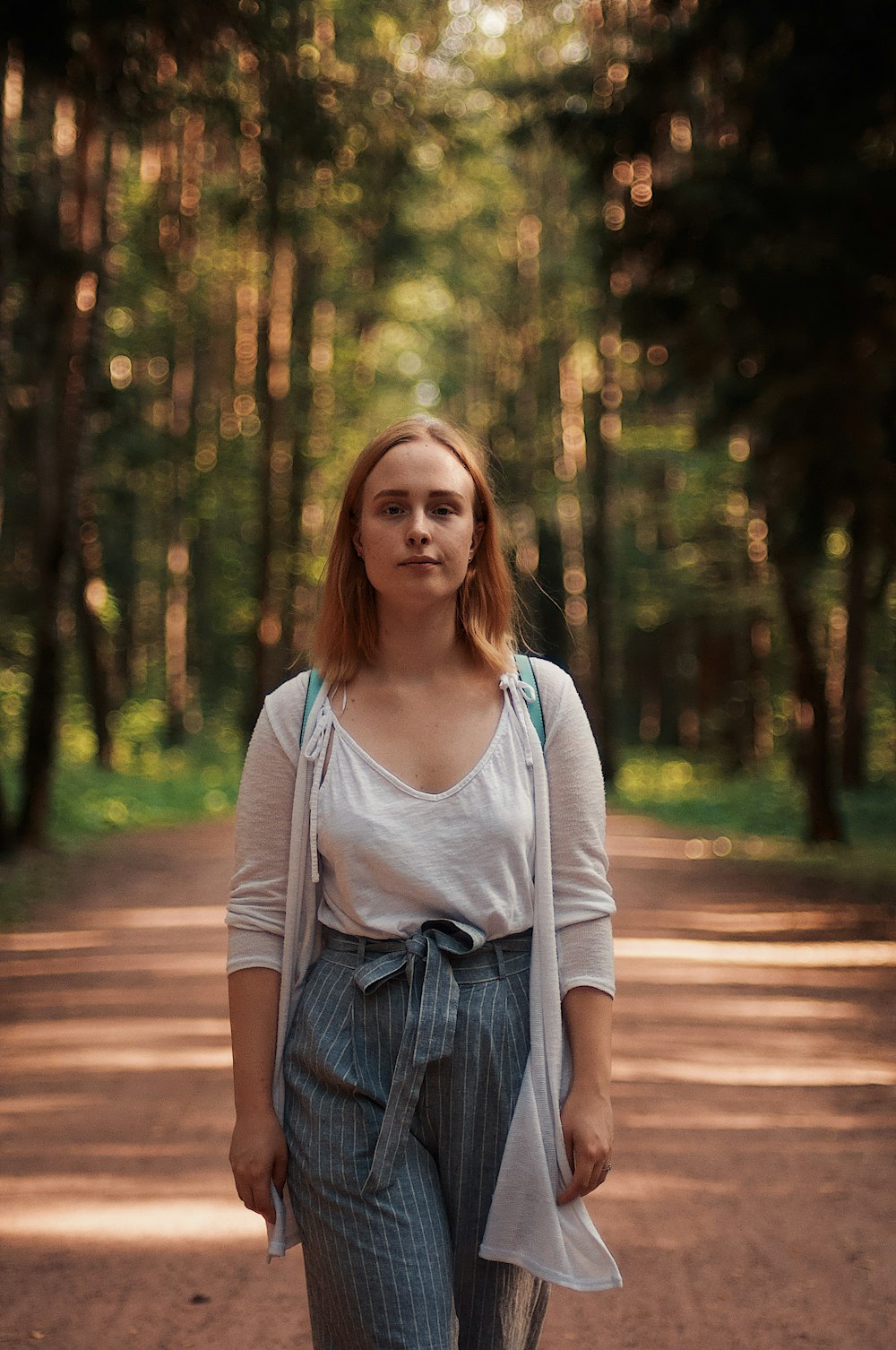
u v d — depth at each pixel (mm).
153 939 10664
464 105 20969
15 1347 3754
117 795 23047
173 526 33500
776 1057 7051
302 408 32312
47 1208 4805
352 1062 2367
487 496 2555
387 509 2463
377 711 2461
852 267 12344
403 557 2422
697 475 34531
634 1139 5641
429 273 34594
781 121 12180
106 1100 6160
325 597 2535
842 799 25141
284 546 32625
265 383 30203
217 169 20484
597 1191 5031
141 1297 4098
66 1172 5188
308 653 2562
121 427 26047
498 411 38188
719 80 13359
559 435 35938
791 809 24453
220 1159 5336
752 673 37219
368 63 14953
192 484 34250
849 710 27781
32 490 27234
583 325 32844
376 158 15258
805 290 12555
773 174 12430
